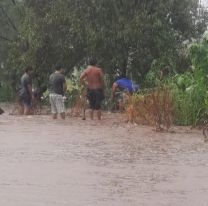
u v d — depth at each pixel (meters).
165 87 31.70
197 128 29.08
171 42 48.12
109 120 34.94
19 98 44.22
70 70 51.56
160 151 20.89
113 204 12.95
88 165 17.91
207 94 29.67
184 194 13.97
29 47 52.62
